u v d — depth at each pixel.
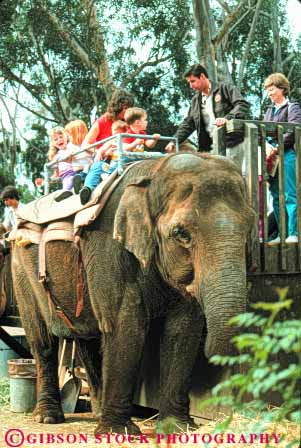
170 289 6.68
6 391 9.91
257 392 3.48
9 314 11.32
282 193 7.09
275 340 3.49
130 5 24.75
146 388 7.90
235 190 5.99
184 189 6.02
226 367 6.90
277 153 7.34
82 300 7.30
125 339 6.73
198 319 6.79
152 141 8.12
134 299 6.70
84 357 8.20
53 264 7.59
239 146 7.26
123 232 6.33
